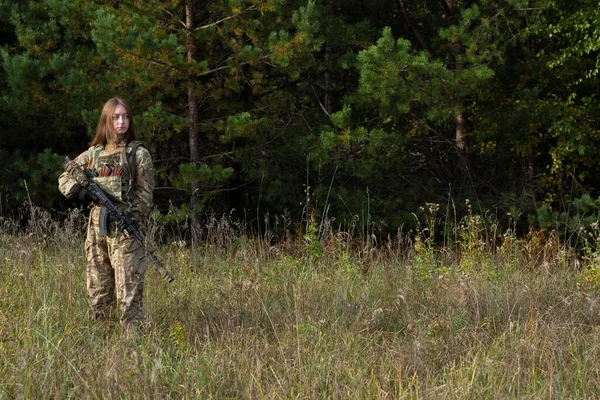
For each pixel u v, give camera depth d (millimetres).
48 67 12367
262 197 14992
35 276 7715
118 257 6199
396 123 16141
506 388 5312
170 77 12305
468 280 8164
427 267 8781
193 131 12719
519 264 10062
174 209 12422
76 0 12250
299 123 14406
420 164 16797
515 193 16359
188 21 12398
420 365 5676
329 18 13961
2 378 4969
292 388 5043
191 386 5102
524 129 16219
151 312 6891
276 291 7941
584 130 15875
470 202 15586
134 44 11219
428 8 17047
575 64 16344
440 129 17484
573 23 15391
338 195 13414
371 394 5121
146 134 11883
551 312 7332
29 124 13109
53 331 6070
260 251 9914
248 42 12938
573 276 9289
